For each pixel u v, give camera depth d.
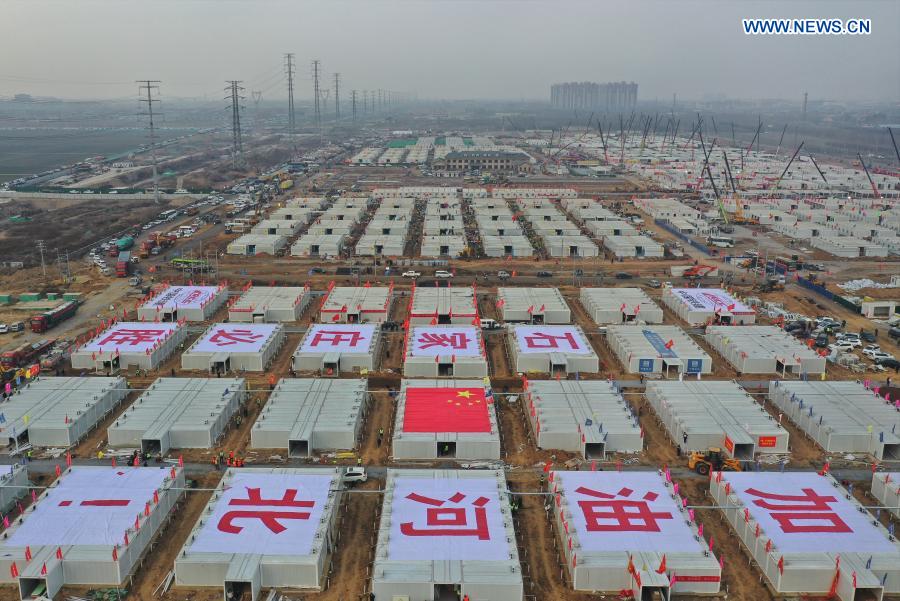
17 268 139.38
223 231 178.50
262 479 58.44
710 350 97.38
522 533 55.00
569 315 105.94
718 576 48.16
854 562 48.94
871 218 196.00
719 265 148.75
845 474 64.88
